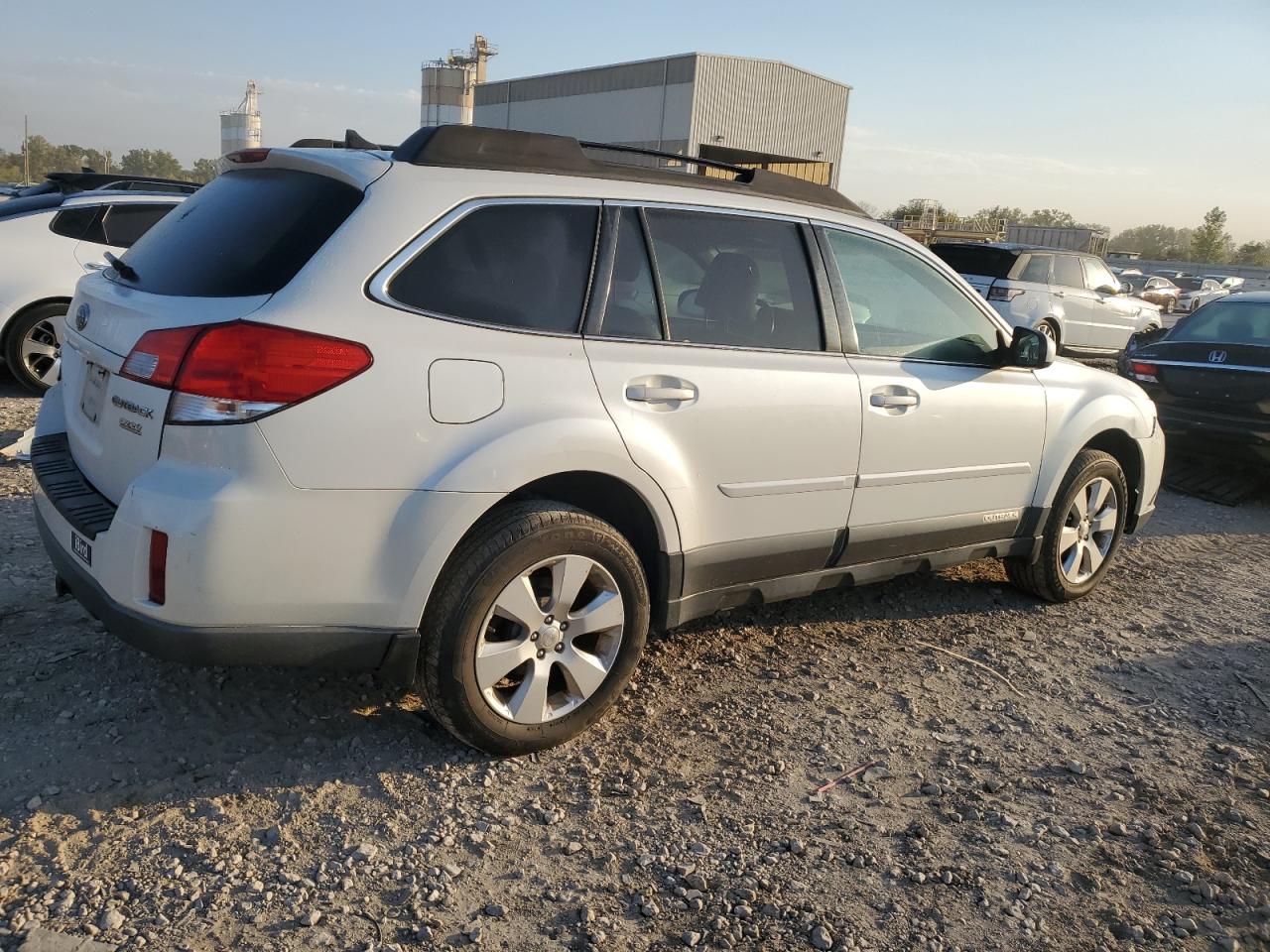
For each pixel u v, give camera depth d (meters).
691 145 40.50
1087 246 39.53
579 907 2.55
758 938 2.48
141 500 2.62
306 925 2.40
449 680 2.92
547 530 2.97
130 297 2.93
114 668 3.47
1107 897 2.73
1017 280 14.20
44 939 2.27
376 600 2.78
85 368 3.15
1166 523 6.97
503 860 2.70
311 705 3.37
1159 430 5.31
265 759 3.05
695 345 3.38
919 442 4.00
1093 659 4.35
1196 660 4.43
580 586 3.11
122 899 2.43
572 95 46.91
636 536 3.40
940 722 3.66
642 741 3.36
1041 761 3.44
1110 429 4.93
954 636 4.50
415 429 2.76
